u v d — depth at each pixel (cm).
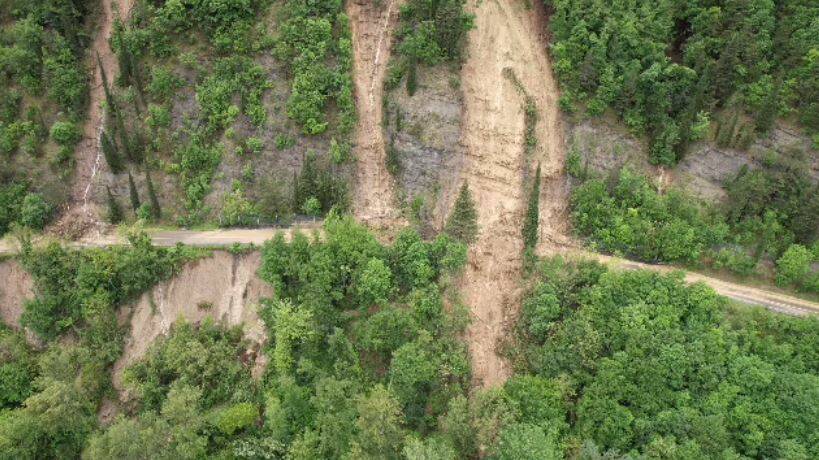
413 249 8500
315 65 9512
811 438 7019
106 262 8806
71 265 8912
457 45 9781
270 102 9650
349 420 7300
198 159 9538
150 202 9525
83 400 8138
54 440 7938
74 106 9719
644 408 7488
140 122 9700
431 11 9625
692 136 9344
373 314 8275
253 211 9419
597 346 7838
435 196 9431
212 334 8762
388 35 9975
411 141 9606
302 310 8112
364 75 9881
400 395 7638
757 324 8044
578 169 9394
